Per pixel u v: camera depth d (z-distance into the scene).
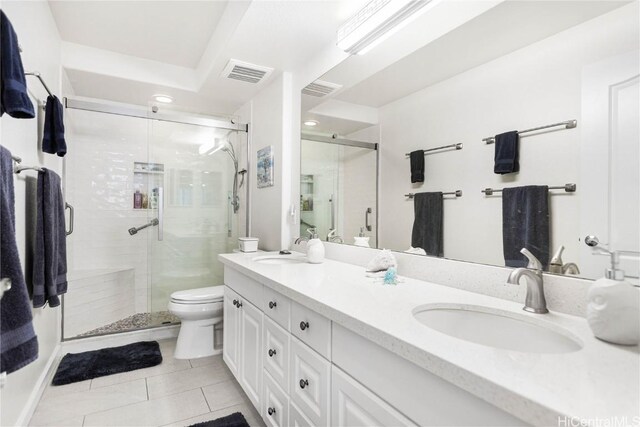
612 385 0.58
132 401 1.94
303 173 2.42
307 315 1.23
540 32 1.09
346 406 1.01
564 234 1.02
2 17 1.16
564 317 0.96
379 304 1.08
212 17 2.24
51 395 1.98
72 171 3.21
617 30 0.91
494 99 1.23
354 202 1.96
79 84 2.86
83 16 2.21
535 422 0.53
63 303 2.62
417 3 1.42
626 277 0.88
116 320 3.25
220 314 2.62
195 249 3.34
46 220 1.75
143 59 2.81
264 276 1.56
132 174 3.49
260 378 1.65
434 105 1.47
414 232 1.57
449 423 0.69
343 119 2.03
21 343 1.10
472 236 1.31
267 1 1.71
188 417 1.79
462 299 1.15
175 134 3.30
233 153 3.38
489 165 1.25
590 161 0.96
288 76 2.56
